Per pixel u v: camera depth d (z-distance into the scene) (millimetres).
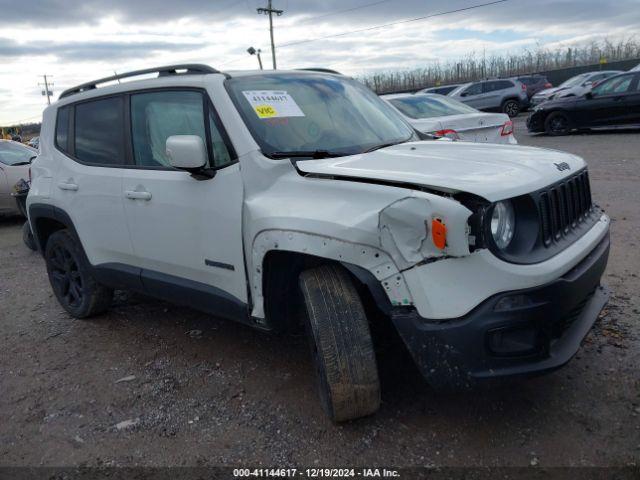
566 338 2709
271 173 3033
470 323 2389
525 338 2477
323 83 3939
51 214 4598
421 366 2525
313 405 3191
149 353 4078
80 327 4703
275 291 3113
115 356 4078
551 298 2473
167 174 3609
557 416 2887
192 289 3570
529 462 2572
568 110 15094
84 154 4336
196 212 3383
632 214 6586
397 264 2488
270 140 3213
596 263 2857
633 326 3760
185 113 3557
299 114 3482
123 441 3016
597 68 32844
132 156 3912
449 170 2666
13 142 10516
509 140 8547
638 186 8047
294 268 3117
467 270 2398
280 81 3721
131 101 3959
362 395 2729
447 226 2344
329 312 2727
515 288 2418
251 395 3365
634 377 3162
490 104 24250
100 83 4352
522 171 2699
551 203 2668
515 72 45719
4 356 4250
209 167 3363
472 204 2396
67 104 4590
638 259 5031
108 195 3994
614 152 11367
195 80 3549
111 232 4062
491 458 2621
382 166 2816
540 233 2578
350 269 2625
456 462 2615
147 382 3643
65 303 4910
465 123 8023
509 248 2533
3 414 3402
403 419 2977
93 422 3234
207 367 3775
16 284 6215
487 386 2455
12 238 8977
